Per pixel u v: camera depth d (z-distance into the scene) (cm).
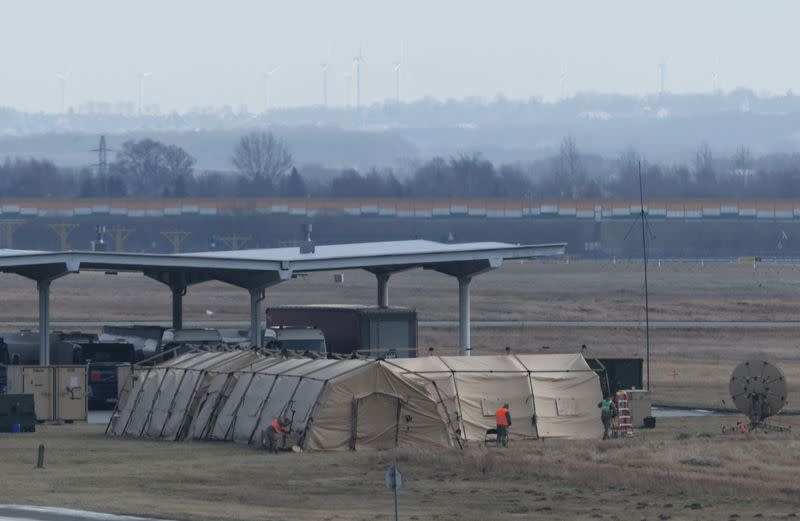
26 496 12938
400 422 18225
